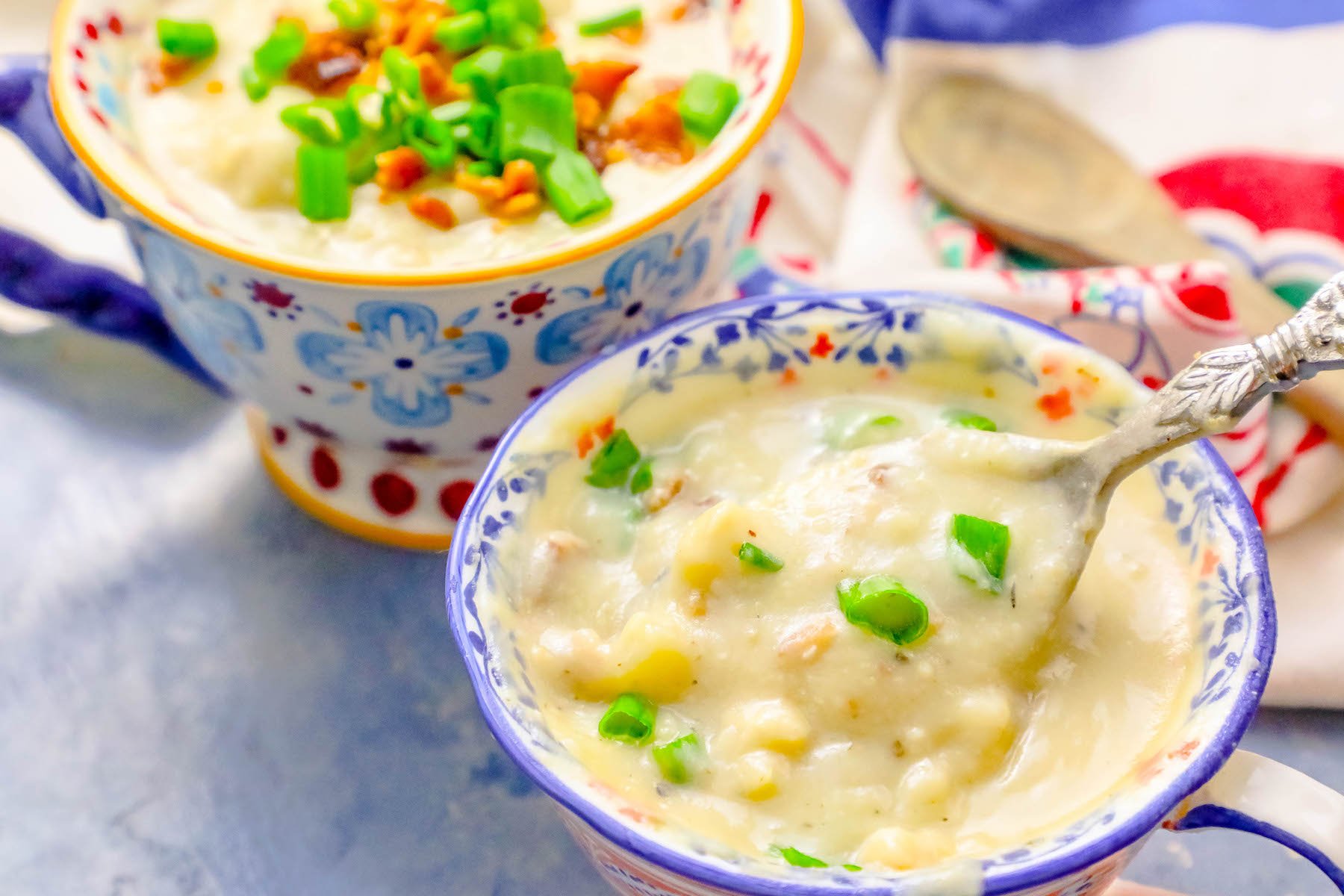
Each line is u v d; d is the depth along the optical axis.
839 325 0.42
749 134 0.44
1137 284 0.47
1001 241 0.50
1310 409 0.47
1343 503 0.47
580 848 0.44
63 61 0.44
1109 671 0.39
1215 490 0.40
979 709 0.38
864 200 0.52
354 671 0.46
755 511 0.40
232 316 0.43
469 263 0.42
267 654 0.46
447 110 0.45
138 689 0.46
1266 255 0.50
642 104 0.46
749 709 0.38
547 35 0.47
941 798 0.38
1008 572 0.39
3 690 0.46
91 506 0.49
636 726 0.39
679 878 0.37
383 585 0.47
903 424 0.42
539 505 0.41
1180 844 0.43
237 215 0.44
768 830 0.38
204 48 0.46
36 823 0.44
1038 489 0.39
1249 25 0.53
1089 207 0.50
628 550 0.41
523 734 0.38
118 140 0.44
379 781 0.45
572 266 0.42
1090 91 0.53
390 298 0.42
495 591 0.39
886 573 0.39
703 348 0.42
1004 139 0.52
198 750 0.45
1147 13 0.53
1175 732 0.38
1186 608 0.40
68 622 0.47
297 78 0.46
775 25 0.45
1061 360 0.41
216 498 0.49
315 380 0.44
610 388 0.41
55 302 0.49
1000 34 0.53
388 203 0.44
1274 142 0.51
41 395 0.51
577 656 0.39
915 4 0.53
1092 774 0.38
